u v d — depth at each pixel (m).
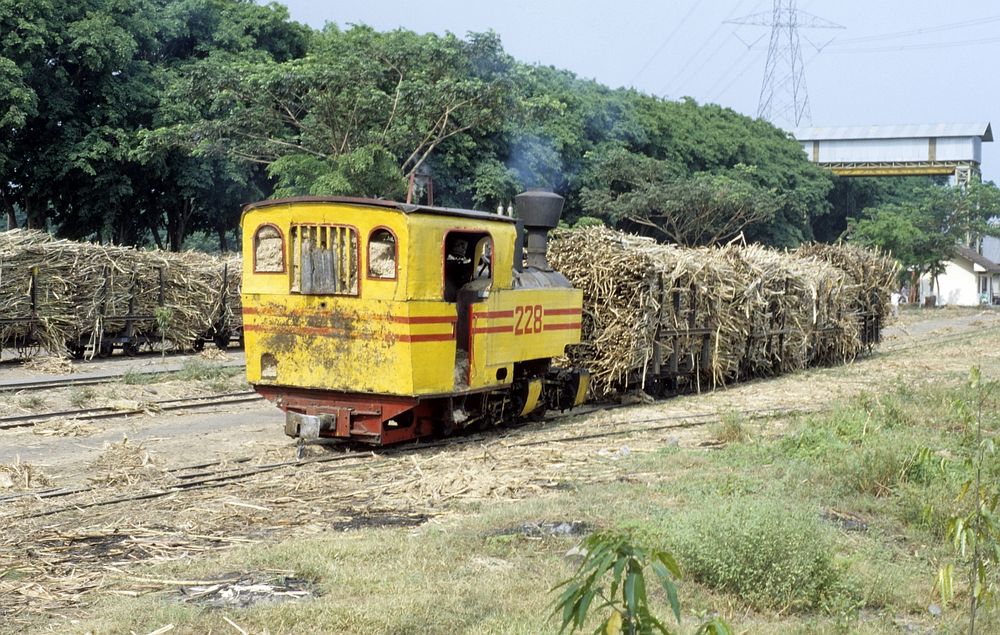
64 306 23.56
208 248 74.69
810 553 7.26
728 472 11.09
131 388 18.58
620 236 18.31
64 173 35.88
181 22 40.62
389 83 34.75
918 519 9.25
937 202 71.19
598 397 17.78
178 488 10.23
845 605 6.91
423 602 6.60
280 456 12.18
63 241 24.22
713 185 51.56
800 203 62.69
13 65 32.91
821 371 24.12
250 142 34.91
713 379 19.92
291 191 31.83
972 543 6.22
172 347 27.02
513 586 7.04
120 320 25.02
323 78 31.64
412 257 11.61
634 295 17.47
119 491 10.14
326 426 12.31
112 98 36.66
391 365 11.76
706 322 19.62
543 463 11.73
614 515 9.04
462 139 41.31
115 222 40.66
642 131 55.66
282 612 6.39
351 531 8.62
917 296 75.38
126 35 36.25
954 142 91.50
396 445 12.88
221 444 13.21
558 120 48.00
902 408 15.05
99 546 8.17
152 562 7.68
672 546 7.64
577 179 49.88
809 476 10.87
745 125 70.06
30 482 10.56
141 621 6.29
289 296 12.36
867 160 93.62
